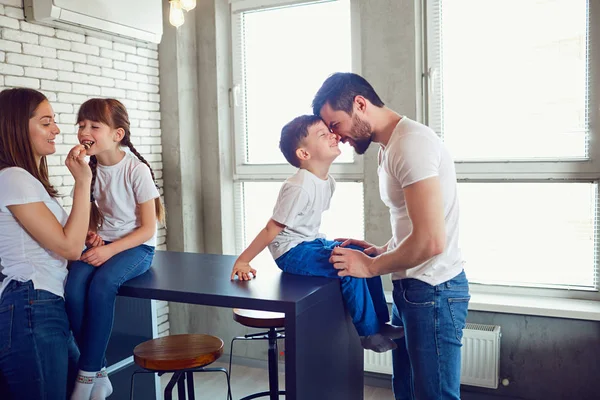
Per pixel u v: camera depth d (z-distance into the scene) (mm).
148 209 2209
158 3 3900
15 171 1873
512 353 3439
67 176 3541
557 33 3357
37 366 1879
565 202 3426
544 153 3443
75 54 3562
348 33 3959
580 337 3277
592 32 3258
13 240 1902
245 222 4523
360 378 2383
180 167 4230
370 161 3736
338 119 1958
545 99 3416
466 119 3613
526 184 3506
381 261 1875
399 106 3625
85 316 2029
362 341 2076
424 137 1784
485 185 3604
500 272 3613
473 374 3410
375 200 3754
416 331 1932
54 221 1888
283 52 4211
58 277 1993
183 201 4254
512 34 3461
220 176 4348
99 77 3744
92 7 3375
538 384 3395
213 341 2439
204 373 4172
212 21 4250
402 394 2328
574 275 3441
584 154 3355
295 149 2107
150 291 1995
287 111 4246
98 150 2143
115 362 2885
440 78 3645
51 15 3160
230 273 2238
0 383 1958
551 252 3482
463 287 1938
